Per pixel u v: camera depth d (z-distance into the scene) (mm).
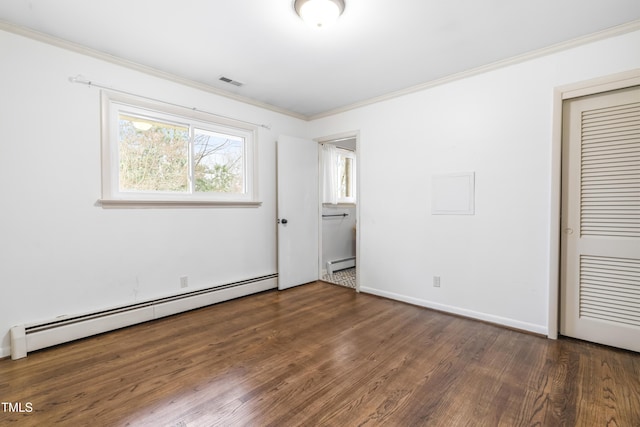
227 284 3404
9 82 2113
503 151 2666
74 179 2393
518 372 1929
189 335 2494
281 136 3842
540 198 2492
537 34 2225
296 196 4043
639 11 1943
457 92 2916
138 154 2807
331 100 3658
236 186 3598
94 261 2502
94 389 1753
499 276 2713
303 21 2057
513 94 2600
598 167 2279
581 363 2031
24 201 2182
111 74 2566
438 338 2439
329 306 3236
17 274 2160
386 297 3510
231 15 1989
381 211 3533
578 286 2379
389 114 3441
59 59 2309
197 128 3195
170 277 2965
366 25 2102
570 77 2336
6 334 2117
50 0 1836
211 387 1777
